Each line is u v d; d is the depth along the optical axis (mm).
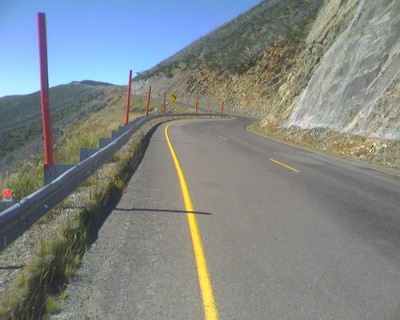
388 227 7207
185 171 12266
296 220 7395
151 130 29016
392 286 4754
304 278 4875
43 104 6801
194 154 16688
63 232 5652
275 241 6172
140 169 12305
